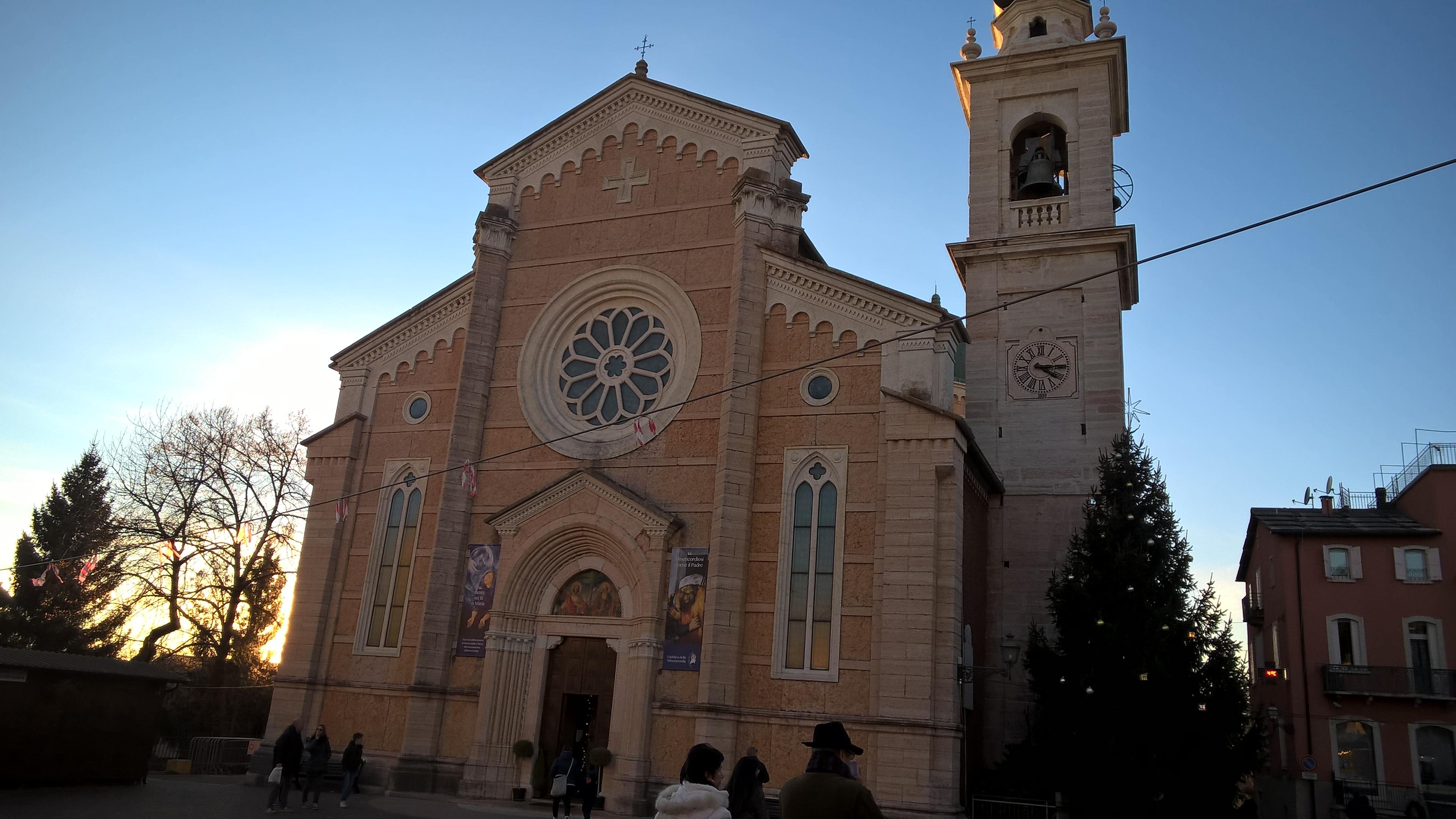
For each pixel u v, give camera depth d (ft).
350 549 103.24
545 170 109.81
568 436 98.63
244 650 169.99
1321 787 122.52
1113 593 88.94
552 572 94.48
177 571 149.28
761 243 96.02
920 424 85.51
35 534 165.48
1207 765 82.33
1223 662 86.28
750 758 32.42
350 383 109.29
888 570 82.89
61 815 68.59
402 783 89.76
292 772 78.79
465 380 102.17
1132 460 94.84
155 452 151.53
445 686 93.35
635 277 101.76
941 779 77.25
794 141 101.81
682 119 104.68
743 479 89.25
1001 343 116.47
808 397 90.89
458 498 98.32
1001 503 109.09
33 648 152.56
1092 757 83.20
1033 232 119.96
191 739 136.46
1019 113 127.24
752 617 86.63
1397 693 125.90
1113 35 126.11
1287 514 148.77
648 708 85.76
